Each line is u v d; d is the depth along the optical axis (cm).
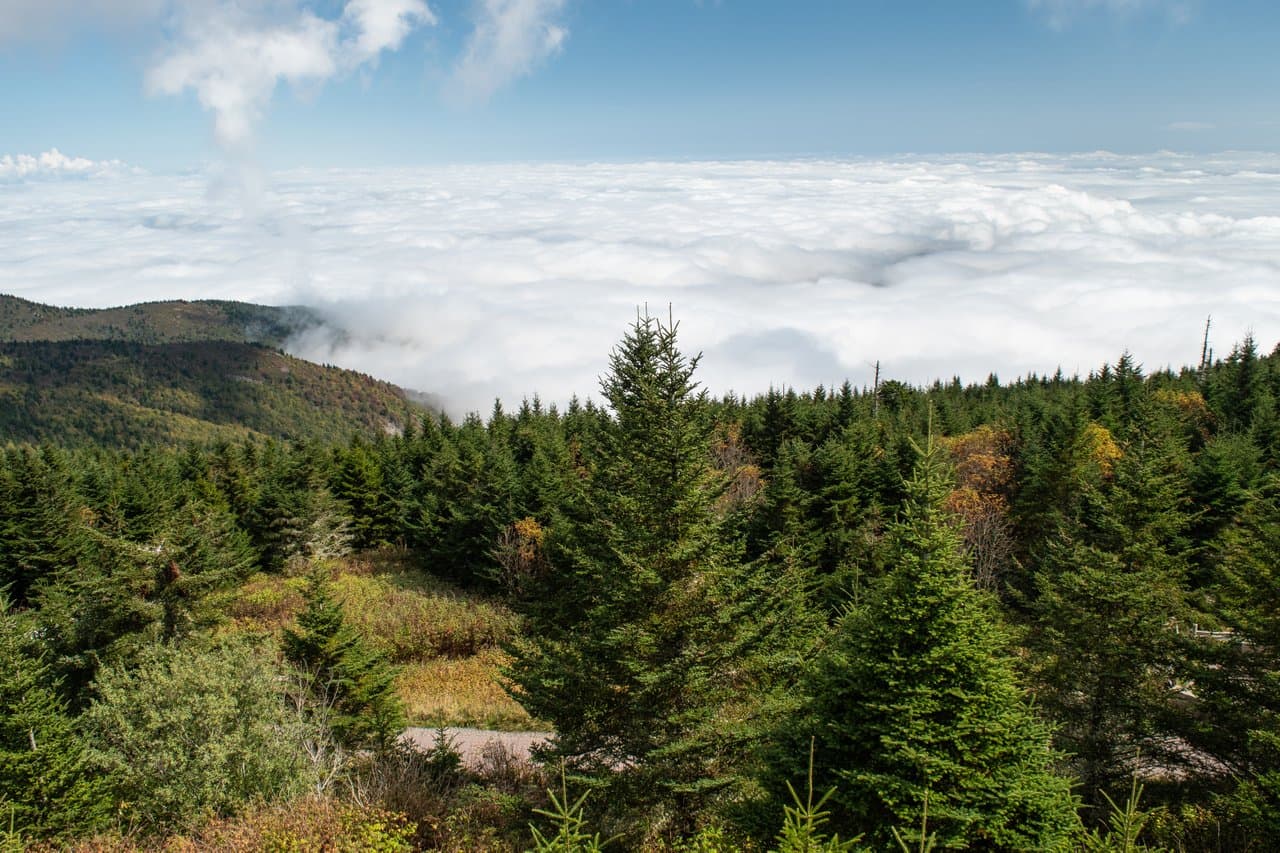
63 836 1236
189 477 6412
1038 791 867
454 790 1527
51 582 4312
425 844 1216
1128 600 1625
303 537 4869
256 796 1259
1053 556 2172
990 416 6025
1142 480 1967
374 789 1319
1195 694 1539
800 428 5284
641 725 1296
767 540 3098
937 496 991
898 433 4781
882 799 893
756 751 1052
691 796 1255
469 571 4381
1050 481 3553
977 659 921
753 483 4006
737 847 997
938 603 936
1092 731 1617
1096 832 887
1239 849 1162
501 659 3069
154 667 1473
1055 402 6031
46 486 4684
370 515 5550
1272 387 5244
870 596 1016
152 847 1178
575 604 1539
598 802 1284
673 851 1118
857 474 4031
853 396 5888
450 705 2638
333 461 6100
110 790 1320
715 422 1434
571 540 1734
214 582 2353
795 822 837
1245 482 3297
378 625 3459
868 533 2719
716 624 1320
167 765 1292
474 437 5959
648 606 1321
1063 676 1659
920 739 884
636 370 1398
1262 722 1388
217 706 1335
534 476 4238
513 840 1254
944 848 881
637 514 1355
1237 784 1326
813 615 1970
